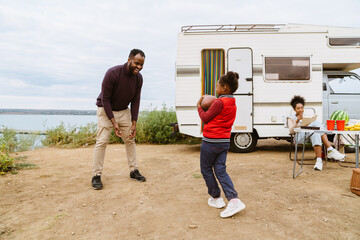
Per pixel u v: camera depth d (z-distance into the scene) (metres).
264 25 6.05
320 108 5.93
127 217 2.58
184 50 6.04
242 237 2.18
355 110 6.20
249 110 5.90
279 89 5.94
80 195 3.21
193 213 2.67
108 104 3.39
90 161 5.38
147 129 8.27
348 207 2.76
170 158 5.61
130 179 3.94
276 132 5.92
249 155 5.86
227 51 5.99
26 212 2.71
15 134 7.61
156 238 2.18
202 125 6.00
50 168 4.70
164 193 3.28
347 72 6.35
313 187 3.43
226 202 2.96
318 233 2.23
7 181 3.84
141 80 3.69
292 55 5.96
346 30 5.97
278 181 3.75
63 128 8.45
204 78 6.01
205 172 2.69
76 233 2.28
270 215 2.60
